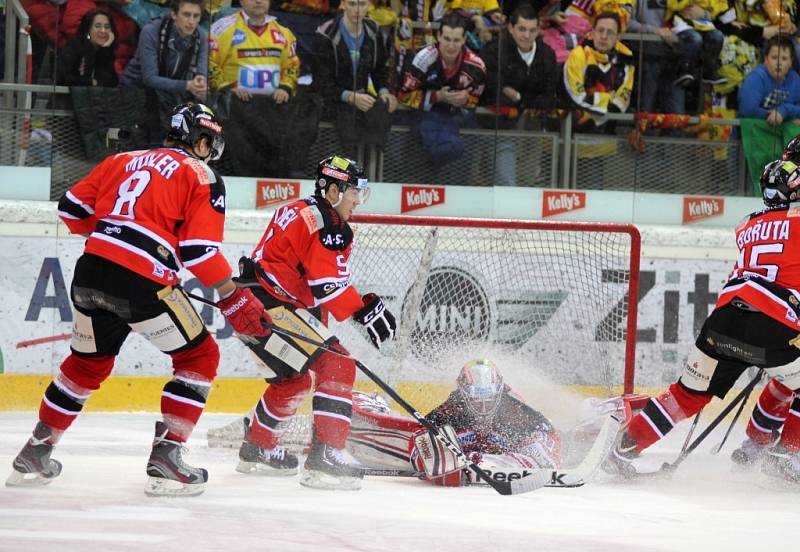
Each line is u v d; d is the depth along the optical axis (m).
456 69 21.31
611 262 20.33
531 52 21.55
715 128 22.42
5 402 18.69
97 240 10.19
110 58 19.92
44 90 19.78
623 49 21.92
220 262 10.21
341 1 20.80
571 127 21.91
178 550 7.76
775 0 22.36
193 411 10.51
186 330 10.36
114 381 18.92
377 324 11.77
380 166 21.38
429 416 12.92
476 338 19.62
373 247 19.50
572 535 9.09
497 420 13.08
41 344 18.91
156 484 10.33
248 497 10.63
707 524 10.05
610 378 20.09
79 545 7.80
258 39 20.45
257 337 11.62
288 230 11.72
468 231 19.70
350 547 8.14
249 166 20.70
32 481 10.71
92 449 13.95
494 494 11.67
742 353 12.97
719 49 22.25
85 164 19.98
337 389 11.66
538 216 21.86
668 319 20.94
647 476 13.39
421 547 8.26
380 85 21.16
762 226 13.23
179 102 20.25
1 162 19.73
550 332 20.02
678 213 22.30
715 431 19.05
